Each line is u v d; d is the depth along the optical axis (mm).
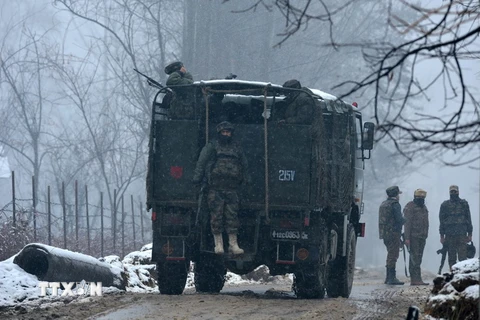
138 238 83188
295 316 30125
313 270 38250
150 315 29859
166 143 38906
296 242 38156
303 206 37781
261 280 58875
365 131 49594
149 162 38594
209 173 37688
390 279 59188
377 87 18625
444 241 58938
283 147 38156
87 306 32938
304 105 38875
